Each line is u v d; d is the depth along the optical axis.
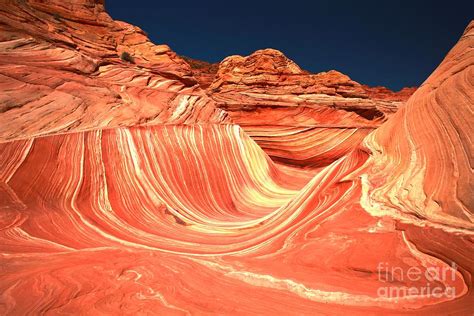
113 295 4.86
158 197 11.87
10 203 8.67
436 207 6.28
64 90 13.76
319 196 9.23
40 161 10.23
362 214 7.11
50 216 8.75
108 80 16.55
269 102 29.70
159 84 18.95
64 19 19.22
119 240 8.10
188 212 11.90
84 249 7.11
